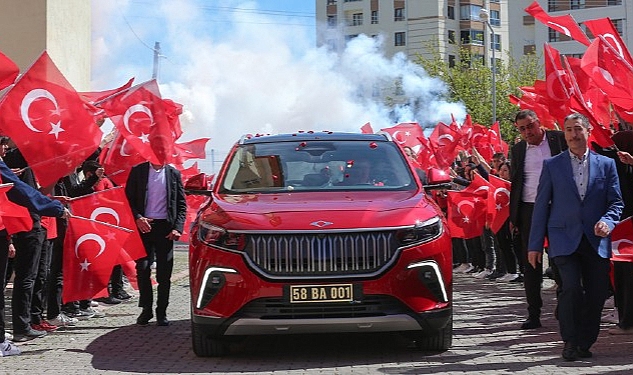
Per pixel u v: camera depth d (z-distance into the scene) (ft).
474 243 51.60
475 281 48.55
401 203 25.86
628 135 26.94
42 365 25.68
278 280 24.11
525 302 37.99
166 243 33.22
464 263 55.47
